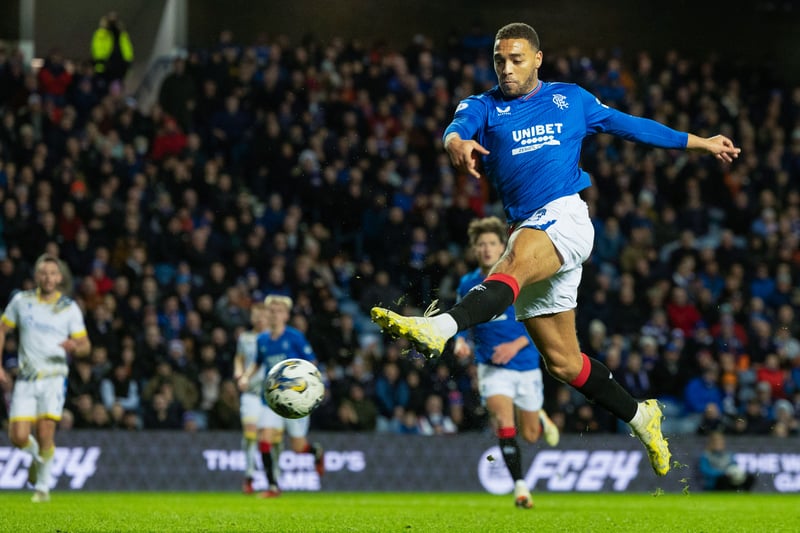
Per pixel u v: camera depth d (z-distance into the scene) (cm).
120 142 7212
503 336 3550
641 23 9331
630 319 6519
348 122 7519
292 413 2042
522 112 2159
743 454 5716
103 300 5822
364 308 6556
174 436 5231
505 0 9138
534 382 3656
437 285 6719
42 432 3794
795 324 6881
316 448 4688
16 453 4959
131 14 8781
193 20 8588
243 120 7500
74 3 8588
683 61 8962
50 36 8594
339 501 4281
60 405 3819
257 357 4553
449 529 2438
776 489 5725
